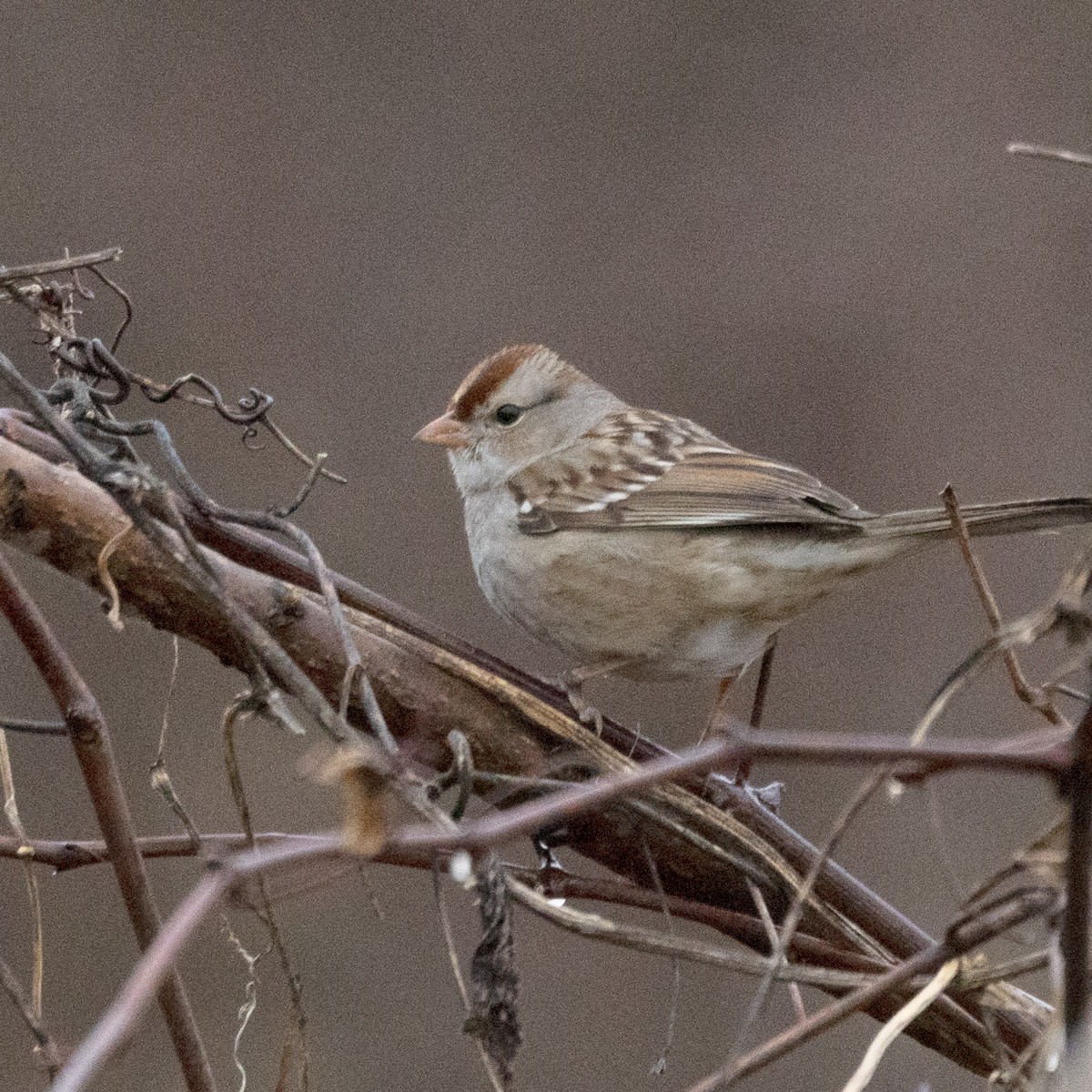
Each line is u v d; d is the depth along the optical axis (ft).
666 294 42.32
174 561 15.26
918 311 41.52
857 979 13.85
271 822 35.60
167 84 43.01
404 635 16.76
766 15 44.62
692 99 44.24
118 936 32.76
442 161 43.45
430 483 40.11
